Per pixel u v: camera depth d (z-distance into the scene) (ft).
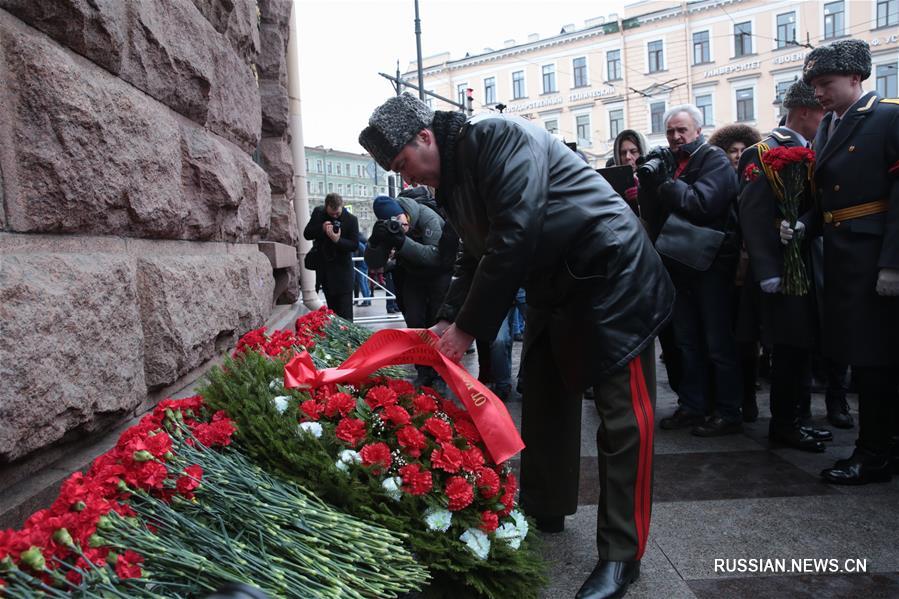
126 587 4.28
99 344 6.05
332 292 22.72
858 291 10.12
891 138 9.84
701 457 11.98
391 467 6.45
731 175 13.24
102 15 6.43
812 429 12.98
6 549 3.80
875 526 8.80
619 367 7.15
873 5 110.32
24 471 5.46
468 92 71.10
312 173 238.89
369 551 5.43
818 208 11.39
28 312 5.09
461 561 6.19
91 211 6.30
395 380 7.75
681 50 128.16
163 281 7.55
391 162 7.27
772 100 121.29
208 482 5.62
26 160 5.51
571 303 7.44
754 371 14.52
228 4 10.78
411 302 16.69
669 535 8.75
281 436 6.38
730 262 13.23
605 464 7.32
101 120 6.40
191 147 8.84
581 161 7.63
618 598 7.06
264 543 5.28
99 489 4.70
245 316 10.59
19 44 5.45
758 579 7.54
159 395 7.65
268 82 17.67
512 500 6.78
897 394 11.02
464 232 7.75
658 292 7.36
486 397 7.22
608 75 137.18
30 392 5.07
